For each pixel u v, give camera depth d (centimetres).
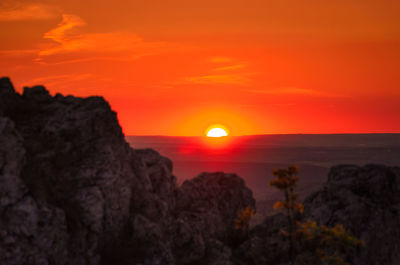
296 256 3247
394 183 3725
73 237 2794
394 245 3434
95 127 3328
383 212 3538
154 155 4434
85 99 3559
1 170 2459
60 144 3123
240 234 4500
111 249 3050
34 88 3631
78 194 2973
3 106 3216
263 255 3862
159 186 4150
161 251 3119
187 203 4541
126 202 3344
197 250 3603
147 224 3297
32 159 2889
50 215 2592
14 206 2441
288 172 2466
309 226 2675
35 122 3216
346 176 3909
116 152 3409
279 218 4353
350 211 3566
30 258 2416
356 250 3247
